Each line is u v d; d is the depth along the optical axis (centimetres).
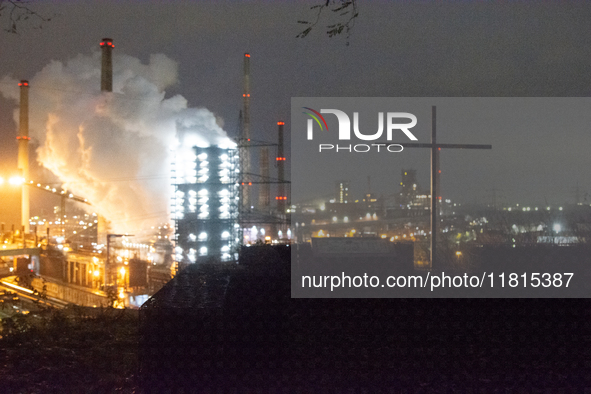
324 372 708
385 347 739
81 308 1223
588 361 711
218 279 836
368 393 668
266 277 817
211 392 677
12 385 686
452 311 768
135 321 1068
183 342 724
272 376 704
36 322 1051
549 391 660
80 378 712
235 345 727
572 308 771
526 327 759
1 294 2561
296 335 740
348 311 762
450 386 676
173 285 823
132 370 743
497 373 698
